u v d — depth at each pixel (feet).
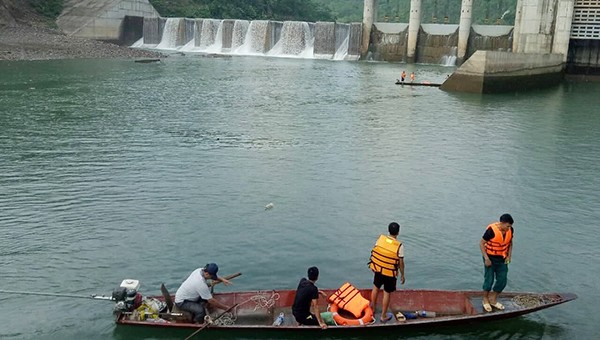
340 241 52.44
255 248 50.34
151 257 47.91
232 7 432.66
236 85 174.19
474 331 37.73
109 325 37.58
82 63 228.02
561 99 164.55
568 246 52.80
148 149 85.25
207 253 49.06
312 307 38.55
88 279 43.78
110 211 58.23
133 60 251.39
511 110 138.51
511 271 47.26
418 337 36.94
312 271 36.22
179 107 127.03
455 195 67.15
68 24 321.93
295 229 54.90
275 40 322.14
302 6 498.28
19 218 55.57
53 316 38.50
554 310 40.96
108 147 85.87
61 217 56.18
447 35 274.36
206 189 66.33
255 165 77.71
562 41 218.38
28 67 203.92
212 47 331.98
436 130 108.37
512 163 83.41
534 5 221.87
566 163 84.17
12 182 66.95
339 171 76.07
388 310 38.83
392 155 86.38
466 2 259.39
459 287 44.14
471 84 169.37
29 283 42.86
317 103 140.77
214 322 36.52
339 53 305.53
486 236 37.37
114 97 139.33
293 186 68.59
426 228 56.24
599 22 214.48
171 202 61.52
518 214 61.11
